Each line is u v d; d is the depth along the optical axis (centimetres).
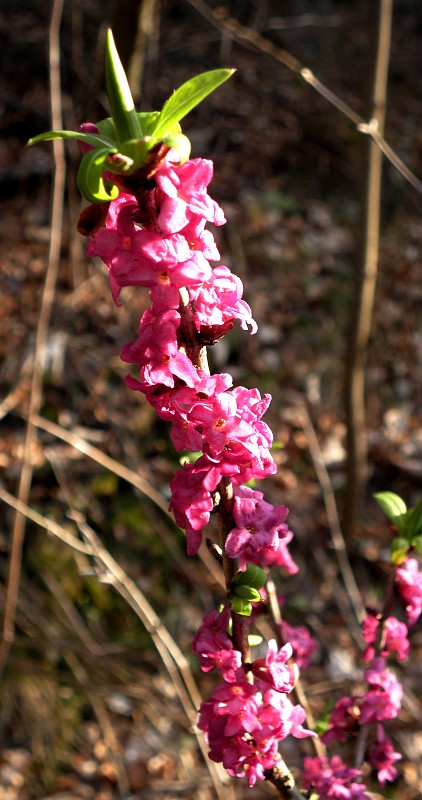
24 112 106
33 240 94
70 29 116
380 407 96
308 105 121
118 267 21
